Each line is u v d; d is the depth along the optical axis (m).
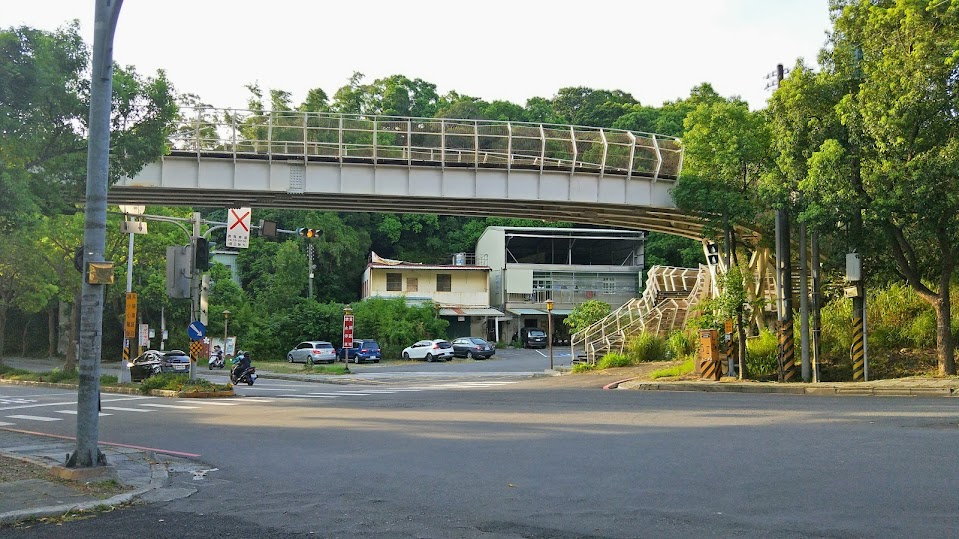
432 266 64.50
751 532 6.31
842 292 28.52
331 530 6.88
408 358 52.44
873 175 20.11
